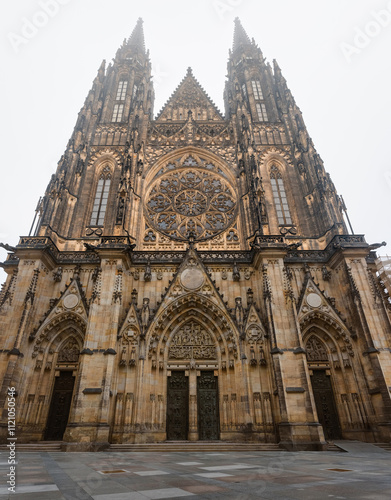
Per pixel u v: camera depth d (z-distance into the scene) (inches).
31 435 1403.8
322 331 1643.7
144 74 2918.3
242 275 1770.4
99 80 2753.4
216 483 474.0
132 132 2325.3
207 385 1579.7
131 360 1499.8
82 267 1777.8
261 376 1485.0
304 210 2091.5
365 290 1573.6
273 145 2405.3
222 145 2437.3
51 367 1560.0
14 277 1619.1
